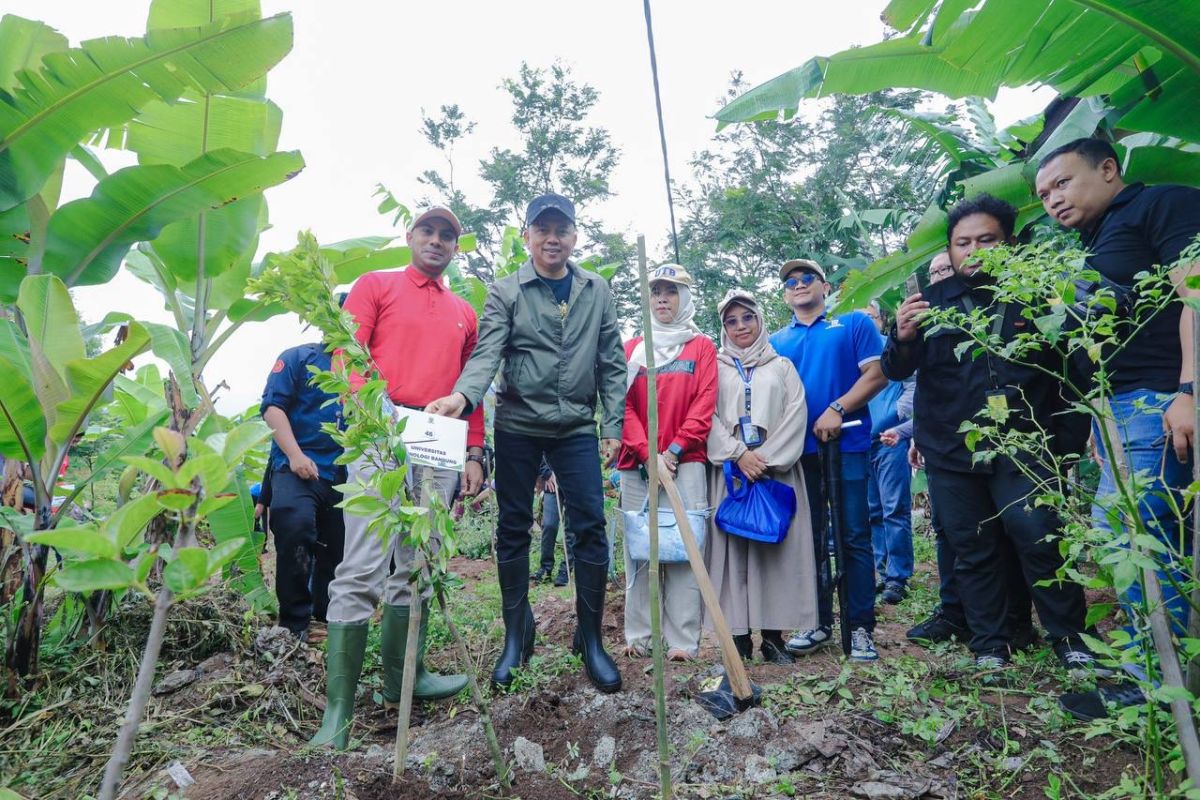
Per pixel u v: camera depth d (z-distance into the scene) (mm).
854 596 3422
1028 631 3195
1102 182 2656
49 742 2576
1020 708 2588
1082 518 1871
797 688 2793
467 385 2889
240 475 3816
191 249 3855
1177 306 2432
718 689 2799
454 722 2787
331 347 2088
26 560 2871
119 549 1145
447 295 3344
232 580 3787
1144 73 2539
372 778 2258
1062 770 2186
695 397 3434
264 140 3873
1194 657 1634
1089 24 2367
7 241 3207
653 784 2283
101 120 3102
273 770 2291
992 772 2232
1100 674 2510
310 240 2049
